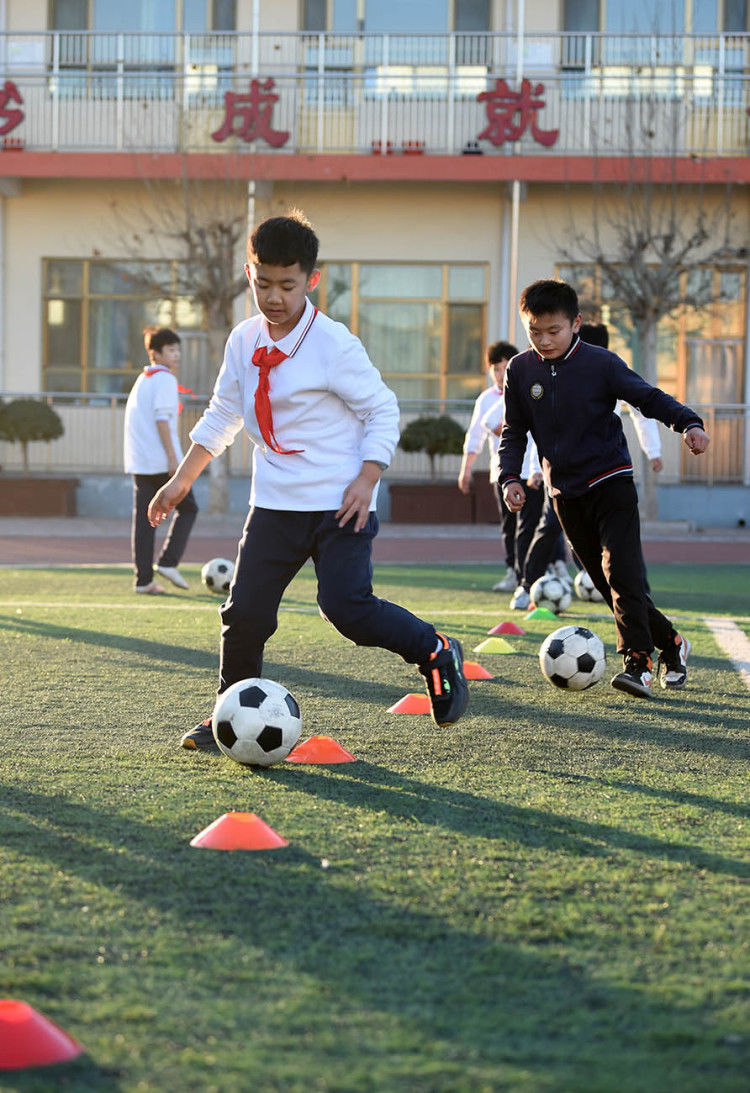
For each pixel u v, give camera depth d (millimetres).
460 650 4016
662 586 10836
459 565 13000
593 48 20500
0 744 4379
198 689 5570
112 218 20797
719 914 2672
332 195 20609
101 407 20719
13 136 20734
